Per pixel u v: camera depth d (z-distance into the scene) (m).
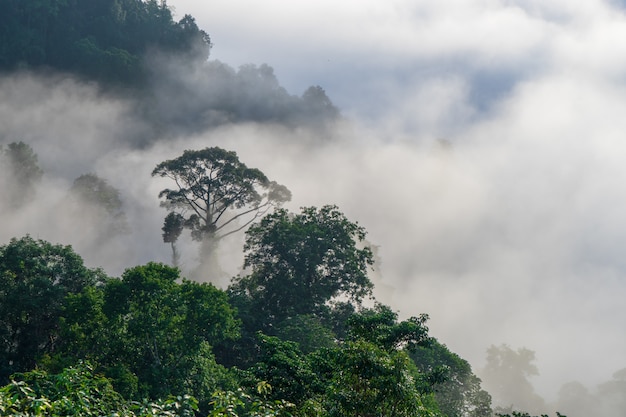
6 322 51.09
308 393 30.31
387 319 35.06
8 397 12.71
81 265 55.66
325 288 68.06
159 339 45.50
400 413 18.70
